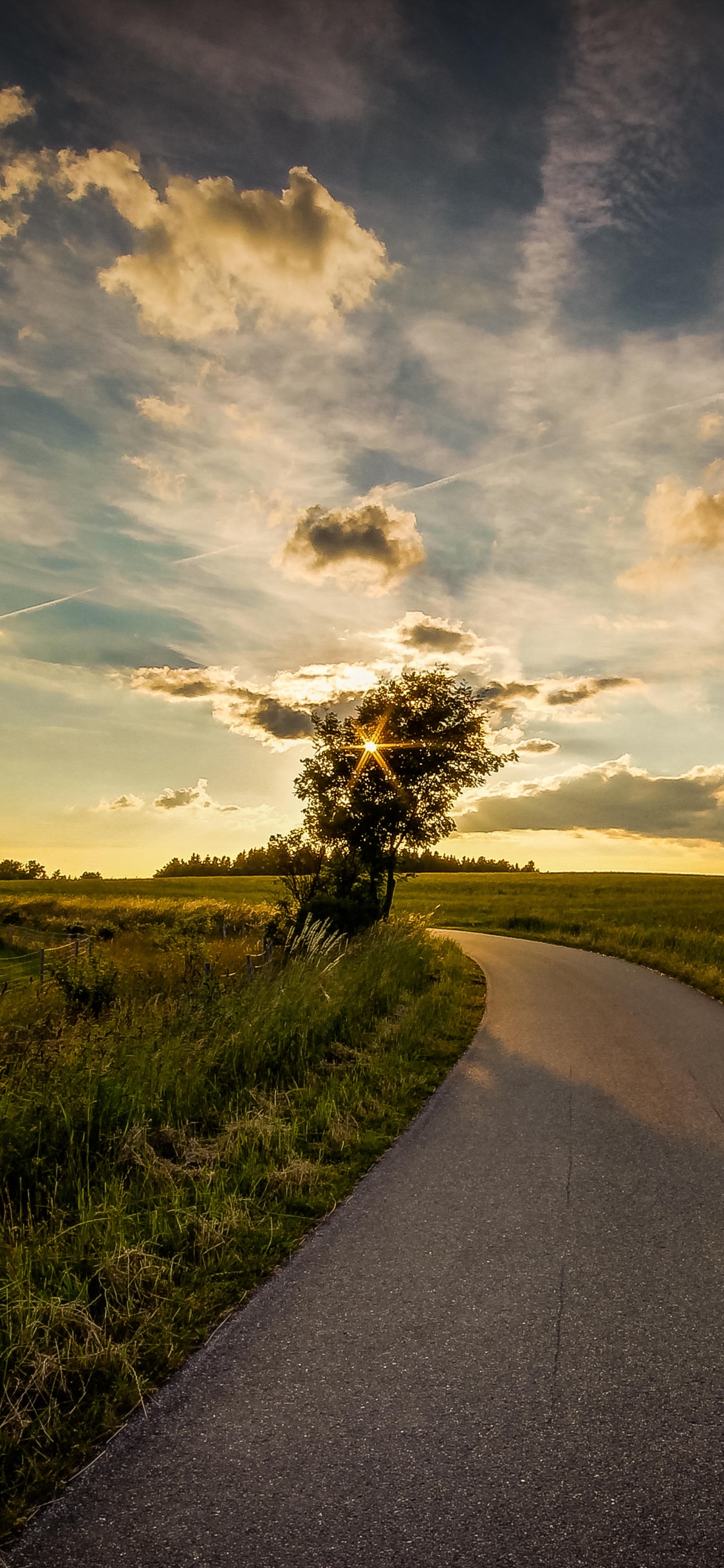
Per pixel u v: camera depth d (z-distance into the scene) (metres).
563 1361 3.41
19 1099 5.84
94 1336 3.50
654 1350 3.50
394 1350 3.51
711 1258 4.37
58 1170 5.16
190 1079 6.90
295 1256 4.44
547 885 70.62
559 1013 12.86
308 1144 6.30
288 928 18.78
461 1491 2.65
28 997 11.30
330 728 25.11
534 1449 2.85
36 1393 3.19
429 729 24.50
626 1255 4.41
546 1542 2.44
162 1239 4.49
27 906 36.47
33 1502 2.66
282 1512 2.58
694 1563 2.36
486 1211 5.04
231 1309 3.87
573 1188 5.40
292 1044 8.59
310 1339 3.60
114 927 28.27
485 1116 7.13
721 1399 3.15
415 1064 9.04
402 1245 4.57
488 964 20.86
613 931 30.02
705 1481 2.68
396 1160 6.00
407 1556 2.40
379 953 14.23
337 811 24.06
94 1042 7.07
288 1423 3.02
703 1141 6.34
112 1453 2.88
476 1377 3.30
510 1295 3.99
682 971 18.06
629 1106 7.39
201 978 11.80
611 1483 2.68
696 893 57.75
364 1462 2.80
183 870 127.62
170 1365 3.41
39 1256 4.10
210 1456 2.85
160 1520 2.56
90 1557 2.42
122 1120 6.04
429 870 130.00
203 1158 5.69
